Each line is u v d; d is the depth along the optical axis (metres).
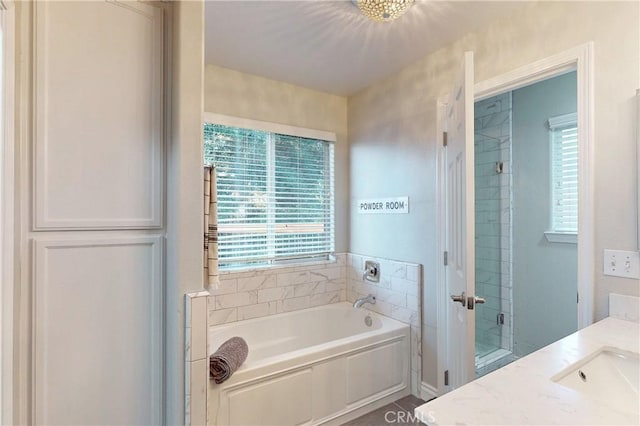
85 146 1.14
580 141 1.50
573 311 2.55
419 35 2.05
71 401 1.12
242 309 2.62
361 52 2.29
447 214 2.15
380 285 2.76
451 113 1.99
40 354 1.07
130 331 1.24
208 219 1.56
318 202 3.07
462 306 1.71
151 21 1.28
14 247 1.01
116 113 1.20
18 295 1.03
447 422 0.72
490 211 3.05
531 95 2.77
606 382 1.06
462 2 1.72
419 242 2.44
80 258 1.14
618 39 1.40
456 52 2.12
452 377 2.05
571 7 1.56
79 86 1.13
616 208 1.40
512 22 1.80
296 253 2.95
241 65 2.50
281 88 2.81
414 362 2.43
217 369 1.66
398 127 2.61
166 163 1.31
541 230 2.72
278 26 1.96
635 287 1.35
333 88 2.96
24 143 1.04
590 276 1.46
